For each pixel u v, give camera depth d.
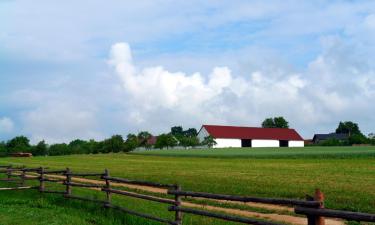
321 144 124.69
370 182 24.86
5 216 14.80
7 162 63.72
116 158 76.81
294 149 96.56
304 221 14.31
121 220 14.22
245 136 133.62
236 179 28.38
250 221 10.20
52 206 17.11
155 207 16.84
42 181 20.91
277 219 14.74
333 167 38.62
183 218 14.30
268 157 61.56
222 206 17.67
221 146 129.75
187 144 126.25
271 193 20.78
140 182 14.23
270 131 140.12
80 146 125.50
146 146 130.38
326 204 17.28
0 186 25.05
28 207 16.84
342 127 183.12
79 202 17.42
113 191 15.56
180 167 44.22
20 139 119.56
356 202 17.55
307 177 28.97
